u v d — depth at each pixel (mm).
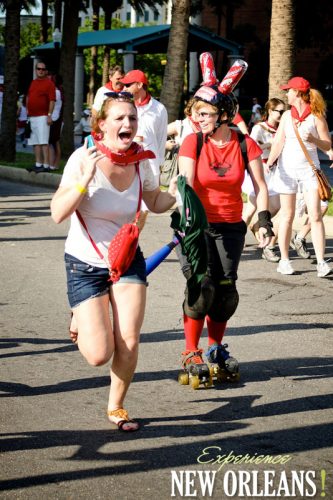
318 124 10961
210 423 6059
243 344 8109
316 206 11117
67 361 7477
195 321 6734
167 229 14789
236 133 6824
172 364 7418
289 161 11102
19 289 10211
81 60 40531
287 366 7441
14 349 7820
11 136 26141
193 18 52938
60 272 11203
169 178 10750
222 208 6699
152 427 5965
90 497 4879
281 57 19156
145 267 5805
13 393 6629
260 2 57219
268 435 5848
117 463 5344
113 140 5504
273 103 12492
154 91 69562
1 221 15516
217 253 6723
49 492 4926
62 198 5406
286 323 8914
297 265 12031
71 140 28094
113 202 5590
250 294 10234
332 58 53094
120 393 5938
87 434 5816
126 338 5684
